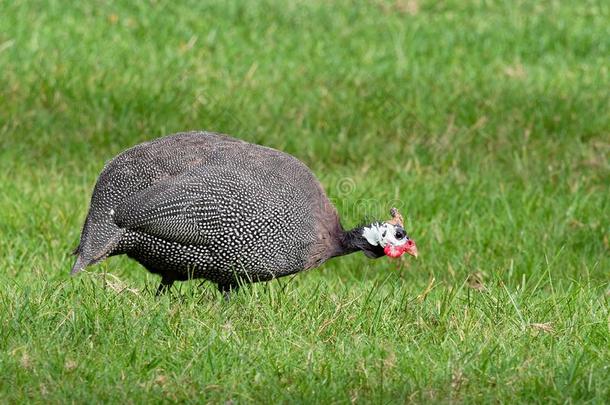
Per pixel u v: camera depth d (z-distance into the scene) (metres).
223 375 7.58
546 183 13.30
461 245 11.49
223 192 8.94
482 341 8.22
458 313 8.80
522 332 8.41
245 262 9.09
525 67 17.47
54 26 17.98
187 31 18.09
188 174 8.97
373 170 13.65
